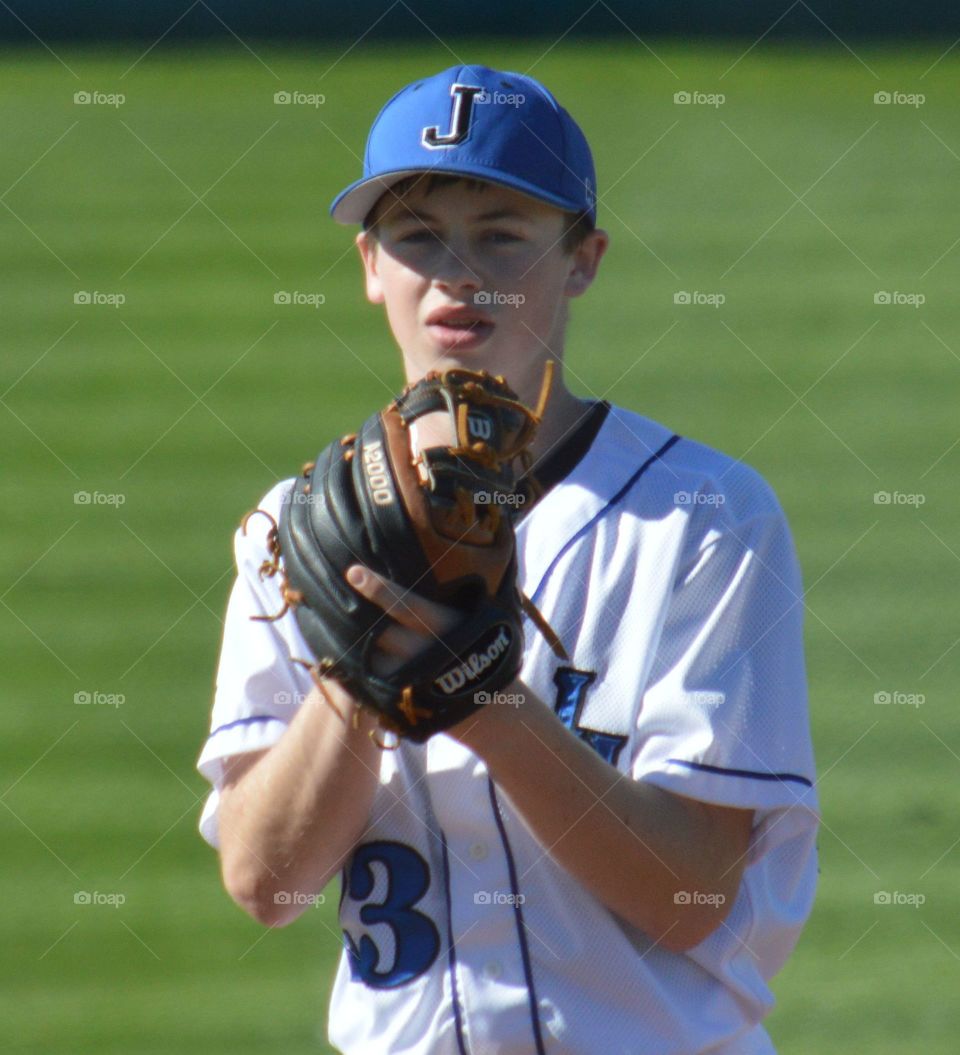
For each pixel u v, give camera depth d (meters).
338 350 52.72
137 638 33.38
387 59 80.25
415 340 8.08
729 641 7.71
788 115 72.62
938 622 33.25
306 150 70.62
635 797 7.22
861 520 39.03
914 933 21.42
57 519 40.22
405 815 7.80
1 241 62.22
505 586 6.81
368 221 8.63
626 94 74.81
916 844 24.25
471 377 7.02
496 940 7.58
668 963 7.60
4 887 23.44
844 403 47.38
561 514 7.98
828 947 21.20
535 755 6.91
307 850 7.52
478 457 6.73
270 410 47.72
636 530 7.89
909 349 51.62
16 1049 18.22
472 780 7.64
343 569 6.66
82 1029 18.75
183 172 68.75
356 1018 7.85
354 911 7.83
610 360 50.47
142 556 37.91
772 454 43.66
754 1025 7.91
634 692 7.64
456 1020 7.53
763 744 7.60
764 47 81.56
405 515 6.59
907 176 66.44
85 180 68.25
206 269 59.84
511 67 78.50
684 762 7.41
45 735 28.84
